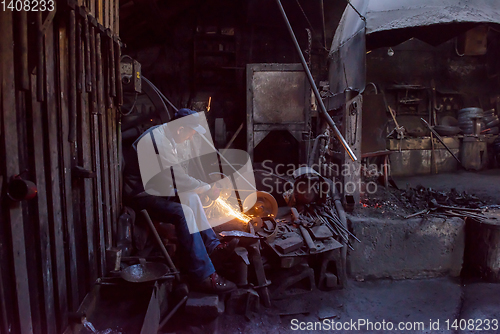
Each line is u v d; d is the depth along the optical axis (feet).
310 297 9.91
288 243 9.59
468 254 11.25
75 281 6.69
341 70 14.87
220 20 25.58
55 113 5.98
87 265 7.27
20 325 4.86
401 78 22.48
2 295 4.54
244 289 9.01
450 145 20.88
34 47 5.18
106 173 8.43
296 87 15.87
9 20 4.65
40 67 5.26
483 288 10.23
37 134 5.41
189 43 25.67
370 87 20.71
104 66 8.38
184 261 8.39
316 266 10.56
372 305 9.74
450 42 22.62
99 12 7.88
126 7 18.62
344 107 12.07
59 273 6.07
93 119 7.48
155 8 18.54
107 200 8.44
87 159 7.25
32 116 5.25
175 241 9.96
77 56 6.50
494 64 22.99
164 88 25.70
